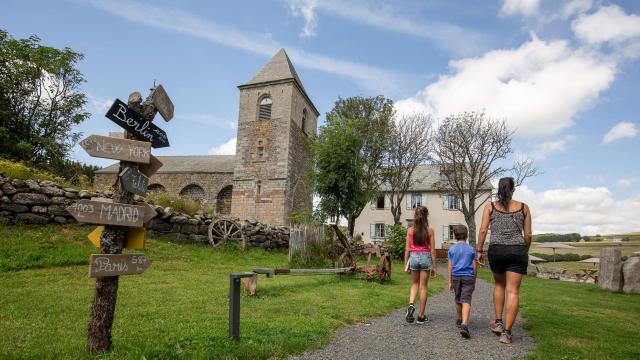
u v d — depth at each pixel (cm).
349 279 1036
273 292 737
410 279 1172
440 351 427
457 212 3684
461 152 3078
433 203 3778
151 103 397
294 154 3234
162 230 1198
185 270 948
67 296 586
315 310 593
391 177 3288
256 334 438
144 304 573
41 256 827
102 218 349
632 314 724
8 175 973
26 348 362
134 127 380
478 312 677
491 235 494
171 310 541
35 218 958
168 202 1323
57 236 938
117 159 364
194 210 1365
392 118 3175
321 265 1296
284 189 3045
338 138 2311
